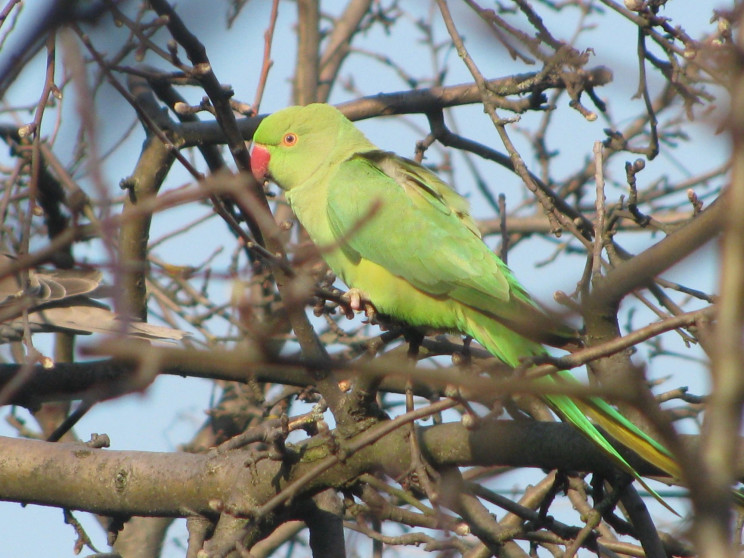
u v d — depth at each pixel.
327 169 10.60
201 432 14.58
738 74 3.12
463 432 7.31
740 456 5.72
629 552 9.66
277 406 12.22
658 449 6.77
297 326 7.26
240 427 14.40
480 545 9.66
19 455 8.69
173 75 7.05
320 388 7.61
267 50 10.39
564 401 6.98
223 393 15.17
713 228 5.59
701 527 2.95
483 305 9.02
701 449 3.37
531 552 8.49
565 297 5.86
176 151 5.96
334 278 10.41
